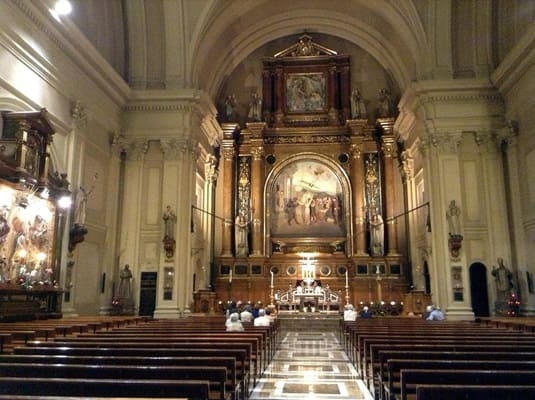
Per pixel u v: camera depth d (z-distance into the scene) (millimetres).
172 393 3041
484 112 16094
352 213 21484
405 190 20906
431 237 15945
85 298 14305
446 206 15617
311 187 22188
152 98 16844
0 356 4176
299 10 21844
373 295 20469
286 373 8070
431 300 16250
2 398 2492
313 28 22891
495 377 3414
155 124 16938
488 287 15359
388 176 21469
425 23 16656
